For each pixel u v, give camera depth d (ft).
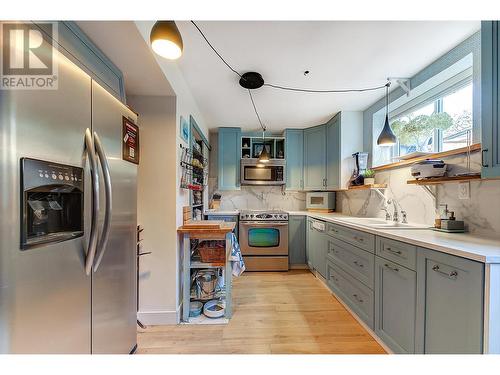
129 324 4.59
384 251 5.19
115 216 4.02
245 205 13.29
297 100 8.59
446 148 6.40
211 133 13.28
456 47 5.45
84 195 3.13
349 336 5.74
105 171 3.40
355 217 8.93
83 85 3.16
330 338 5.66
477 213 4.90
